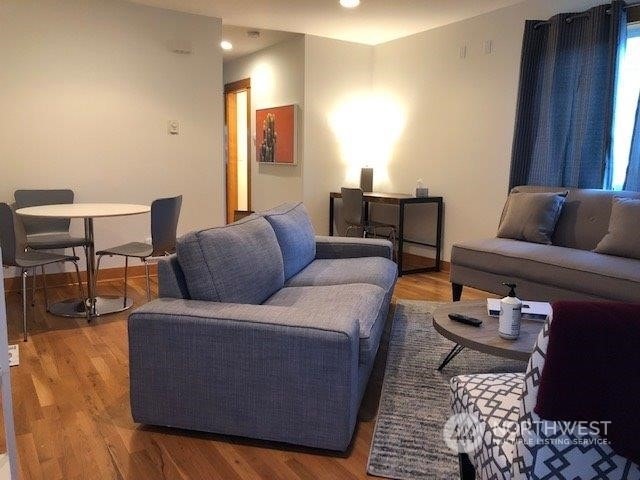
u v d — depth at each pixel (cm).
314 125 529
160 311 187
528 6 393
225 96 696
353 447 187
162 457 180
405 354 274
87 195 409
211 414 187
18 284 393
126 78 414
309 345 173
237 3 407
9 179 375
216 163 471
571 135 366
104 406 215
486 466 121
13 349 274
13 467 129
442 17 440
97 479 167
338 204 559
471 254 345
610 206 327
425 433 195
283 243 278
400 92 524
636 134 327
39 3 371
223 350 181
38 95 378
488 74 430
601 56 343
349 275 282
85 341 288
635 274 261
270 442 190
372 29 485
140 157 429
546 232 346
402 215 462
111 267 429
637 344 89
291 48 533
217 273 202
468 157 455
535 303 241
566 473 104
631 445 93
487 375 146
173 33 430
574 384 93
